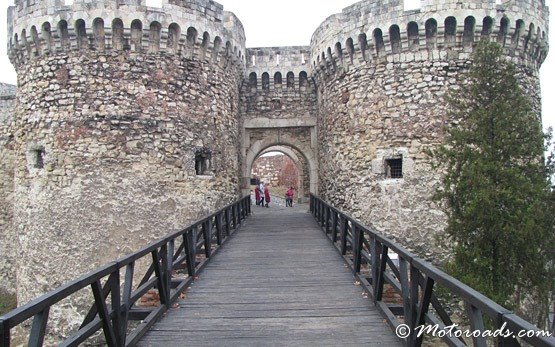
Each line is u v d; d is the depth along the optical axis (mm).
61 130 9312
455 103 7902
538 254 6758
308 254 8227
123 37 9383
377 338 4277
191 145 10031
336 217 8969
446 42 9969
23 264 9766
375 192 10383
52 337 8953
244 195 14508
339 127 11539
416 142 10008
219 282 6410
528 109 7141
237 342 4234
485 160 6828
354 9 10914
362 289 5980
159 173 9500
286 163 30562
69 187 9172
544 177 7113
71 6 9266
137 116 9406
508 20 9820
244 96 14477
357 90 10914
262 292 5895
